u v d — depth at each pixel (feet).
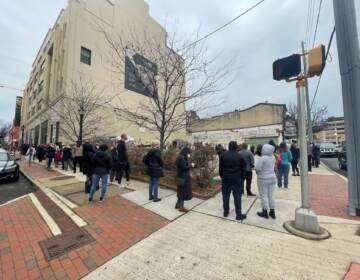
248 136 93.56
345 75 16.29
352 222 13.67
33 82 110.73
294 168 32.83
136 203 17.90
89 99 52.24
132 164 29.48
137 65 28.43
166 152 26.86
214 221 14.16
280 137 85.25
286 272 8.60
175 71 27.86
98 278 8.45
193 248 10.63
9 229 12.98
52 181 27.66
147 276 8.52
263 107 92.73
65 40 61.41
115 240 11.52
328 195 20.48
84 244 11.08
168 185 23.61
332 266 8.93
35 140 89.45
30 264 9.37
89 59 62.18
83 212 15.69
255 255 9.88
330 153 73.67
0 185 27.22
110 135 61.26
